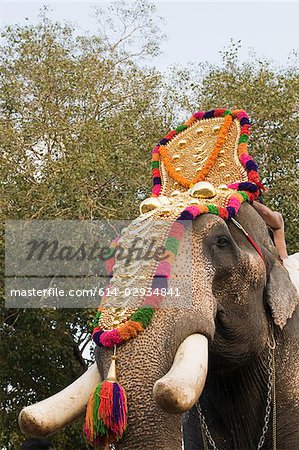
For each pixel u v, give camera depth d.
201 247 4.48
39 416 3.96
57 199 13.94
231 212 4.71
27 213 13.98
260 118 16.52
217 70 18.02
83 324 14.88
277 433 4.99
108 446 3.90
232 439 5.15
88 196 14.01
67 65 16.84
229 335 4.62
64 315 14.42
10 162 15.03
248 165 5.09
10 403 15.27
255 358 4.91
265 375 4.95
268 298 4.85
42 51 17.28
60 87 16.84
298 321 5.09
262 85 16.75
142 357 3.98
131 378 3.94
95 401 3.81
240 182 5.04
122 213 14.25
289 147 16.42
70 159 14.34
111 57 17.45
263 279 4.79
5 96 16.72
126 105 16.61
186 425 5.32
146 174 15.06
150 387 3.93
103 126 15.67
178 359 3.98
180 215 4.54
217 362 4.77
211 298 4.35
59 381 15.44
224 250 4.58
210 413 5.18
